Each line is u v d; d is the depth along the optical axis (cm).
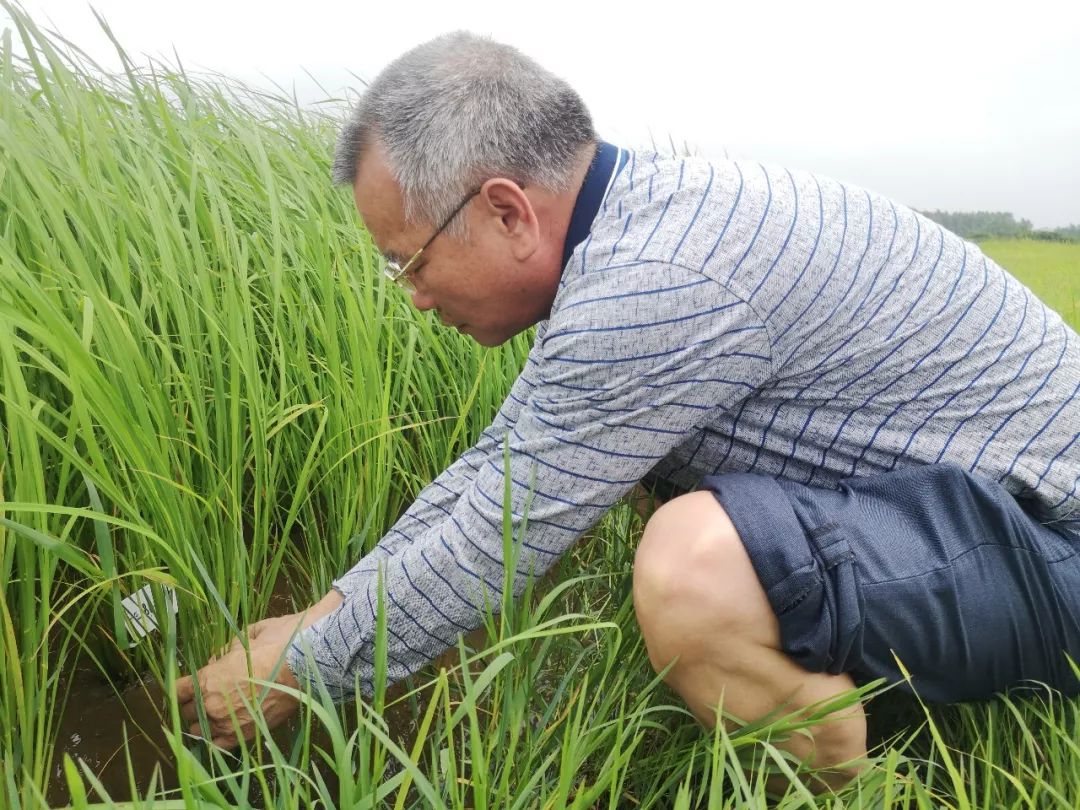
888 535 106
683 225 99
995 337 112
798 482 117
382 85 105
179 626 127
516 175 101
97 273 119
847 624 101
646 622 105
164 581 100
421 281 114
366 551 151
